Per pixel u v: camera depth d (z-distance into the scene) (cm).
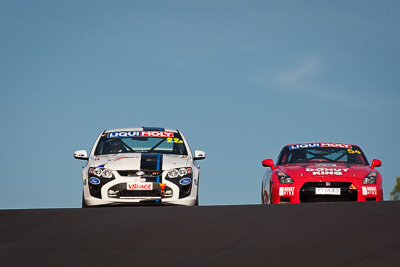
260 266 2077
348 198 4641
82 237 2647
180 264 2141
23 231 2839
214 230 2697
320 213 2991
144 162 4469
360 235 2488
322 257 2159
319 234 2539
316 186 4662
